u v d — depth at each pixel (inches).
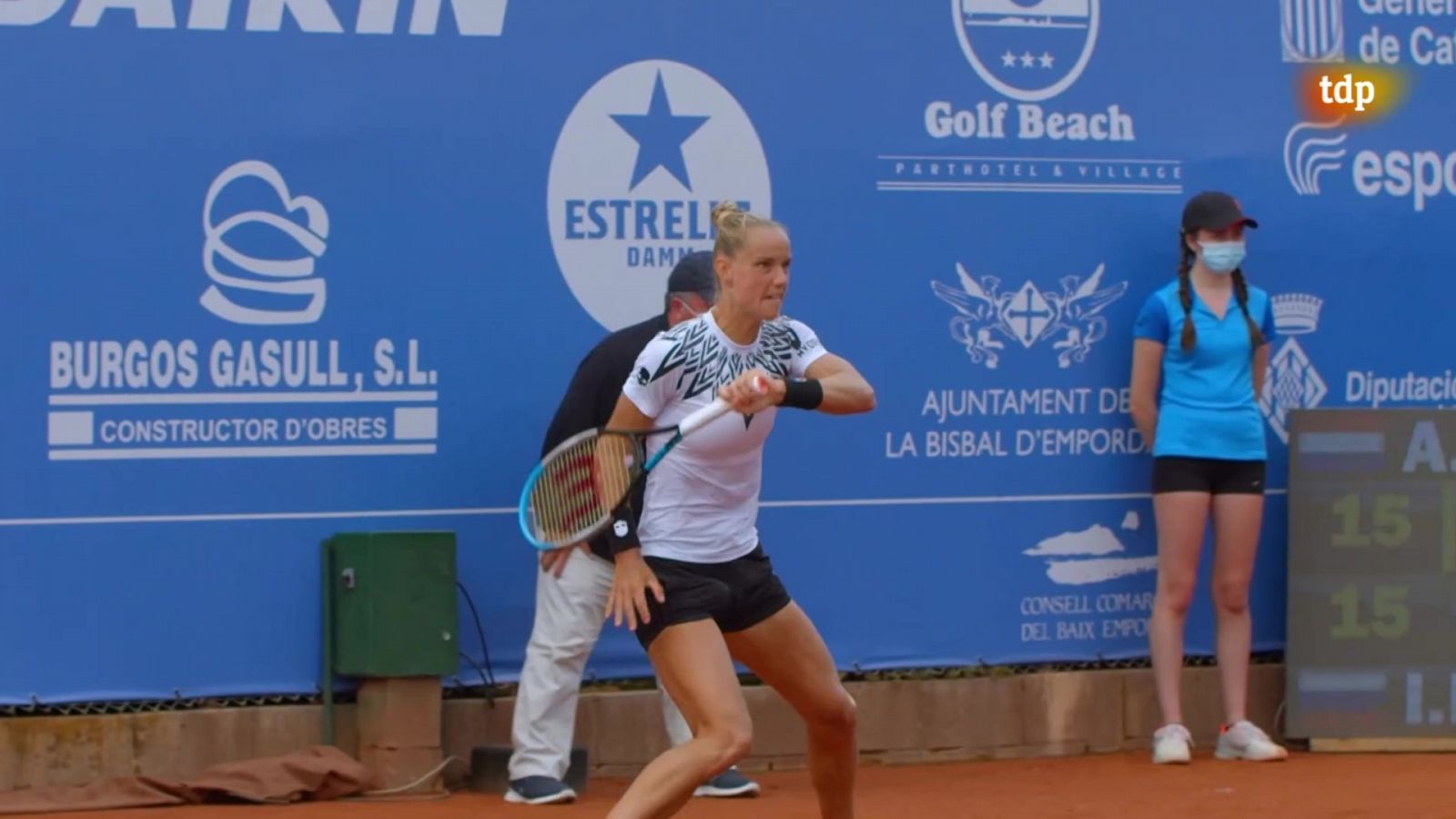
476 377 732.7
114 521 697.0
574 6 740.7
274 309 711.7
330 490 718.5
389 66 722.2
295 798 684.1
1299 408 816.9
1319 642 804.6
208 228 705.6
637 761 753.0
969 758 788.6
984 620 790.5
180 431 703.1
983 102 787.4
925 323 781.9
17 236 687.1
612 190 745.6
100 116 694.5
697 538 490.3
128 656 698.8
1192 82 810.8
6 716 688.4
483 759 714.8
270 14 710.5
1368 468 806.5
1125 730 808.3
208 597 706.8
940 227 783.1
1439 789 713.0
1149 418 784.9
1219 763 780.0
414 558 693.9
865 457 775.1
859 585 775.1
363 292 720.3
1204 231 765.3
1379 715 805.9
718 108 757.9
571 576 681.0
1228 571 782.5
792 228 766.5
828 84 769.6
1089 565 802.2
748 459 494.0
